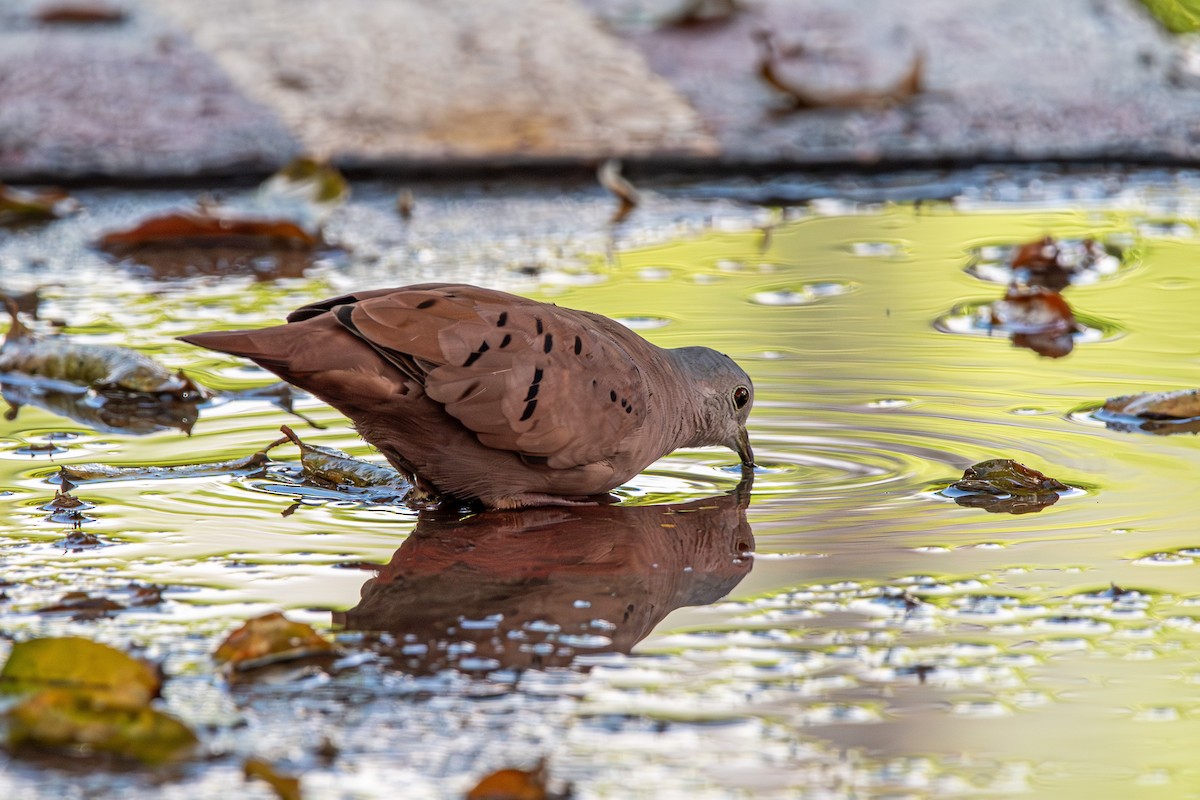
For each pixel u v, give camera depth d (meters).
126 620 9.09
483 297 11.33
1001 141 23.86
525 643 8.80
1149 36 27.34
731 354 15.13
